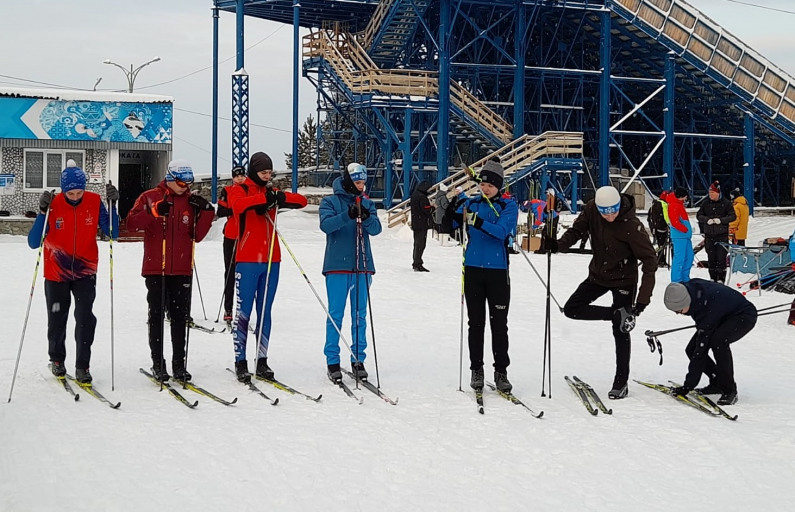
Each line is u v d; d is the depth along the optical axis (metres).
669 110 32.28
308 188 36.47
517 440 5.79
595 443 5.76
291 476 5.00
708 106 35.19
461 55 34.22
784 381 7.79
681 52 31.80
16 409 6.31
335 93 37.91
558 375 7.82
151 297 7.07
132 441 5.58
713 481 5.09
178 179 6.98
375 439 5.73
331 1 32.28
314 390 7.05
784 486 5.02
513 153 30.47
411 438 5.78
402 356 8.53
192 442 5.58
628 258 6.94
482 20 33.12
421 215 16.30
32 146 26.34
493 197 6.93
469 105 31.44
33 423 5.95
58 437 5.64
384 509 4.55
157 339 7.10
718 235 15.29
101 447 5.45
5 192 26.23
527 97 35.88
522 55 31.16
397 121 35.12
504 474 5.13
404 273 16.14
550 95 37.06
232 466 5.14
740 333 6.75
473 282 6.94
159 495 4.66
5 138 26.02
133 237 24.16
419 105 31.05
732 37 32.31
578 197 34.69
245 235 7.27
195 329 9.85
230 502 4.58
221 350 8.63
